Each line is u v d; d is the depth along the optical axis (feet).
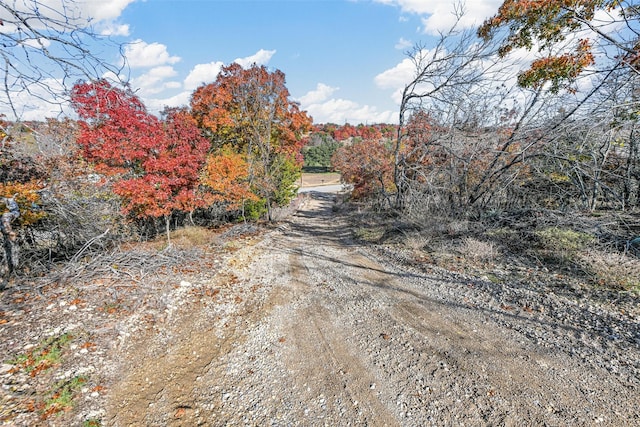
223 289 23.90
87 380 13.56
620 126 24.29
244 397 12.98
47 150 28.71
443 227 35.27
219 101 55.77
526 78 29.45
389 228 41.75
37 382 13.09
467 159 40.06
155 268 25.58
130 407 12.45
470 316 18.12
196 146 36.88
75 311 18.34
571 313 17.02
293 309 20.58
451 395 12.32
